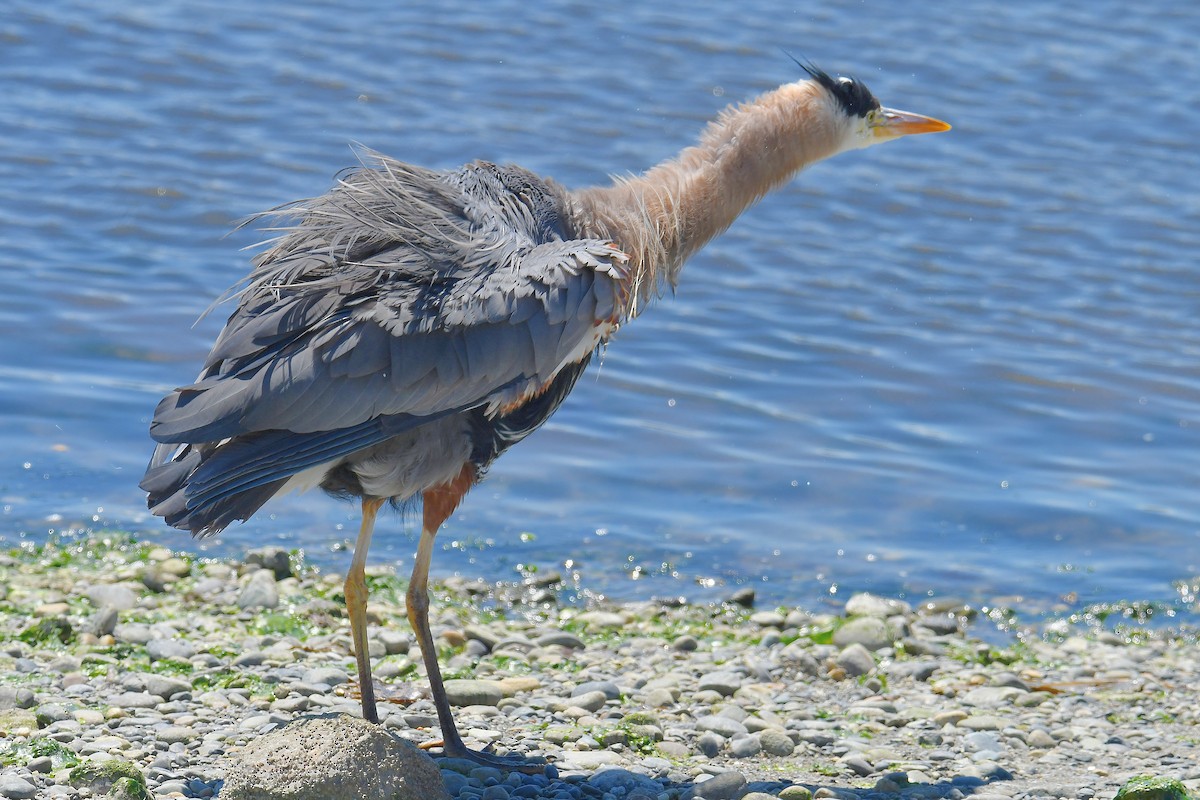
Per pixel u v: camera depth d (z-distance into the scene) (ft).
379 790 25.48
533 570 44.96
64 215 65.62
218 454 28.45
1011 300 64.59
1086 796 29.63
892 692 36.99
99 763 27.27
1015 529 48.80
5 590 39.75
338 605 40.52
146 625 37.81
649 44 87.20
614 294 31.14
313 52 84.12
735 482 50.96
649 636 40.65
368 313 29.12
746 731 33.19
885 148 78.38
